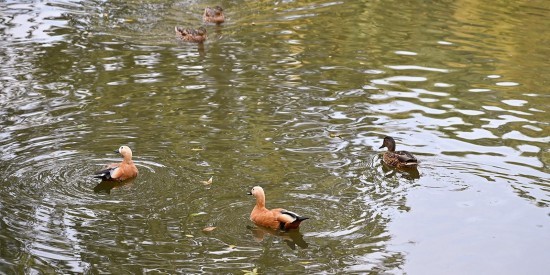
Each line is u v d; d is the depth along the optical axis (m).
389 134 15.70
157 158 14.14
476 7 26.19
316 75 19.22
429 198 13.06
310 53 21.02
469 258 11.25
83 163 13.86
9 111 16.28
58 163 13.81
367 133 15.72
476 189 13.40
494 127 16.17
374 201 12.85
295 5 26.19
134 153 14.32
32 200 12.46
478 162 14.42
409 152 14.46
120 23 23.45
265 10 25.48
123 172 13.12
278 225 11.76
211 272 10.61
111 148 14.53
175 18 24.25
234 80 18.62
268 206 12.42
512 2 26.91
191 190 12.96
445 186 13.50
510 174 13.95
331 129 15.84
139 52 20.70
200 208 12.40
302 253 11.21
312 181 13.45
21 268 10.59
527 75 19.64
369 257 11.16
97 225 11.80
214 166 13.87
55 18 23.75
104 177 13.01
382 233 11.84
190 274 10.55
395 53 21.22
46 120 15.84
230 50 21.11
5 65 19.38
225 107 16.81
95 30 22.62
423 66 20.20
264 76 19.00
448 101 17.72
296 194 12.92
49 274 10.45
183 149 14.57
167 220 12.02
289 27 23.52
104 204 12.44
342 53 21.11
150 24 23.52
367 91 18.23
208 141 14.98
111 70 19.19
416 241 11.66
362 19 24.53
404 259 11.14
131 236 11.53
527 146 15.19
